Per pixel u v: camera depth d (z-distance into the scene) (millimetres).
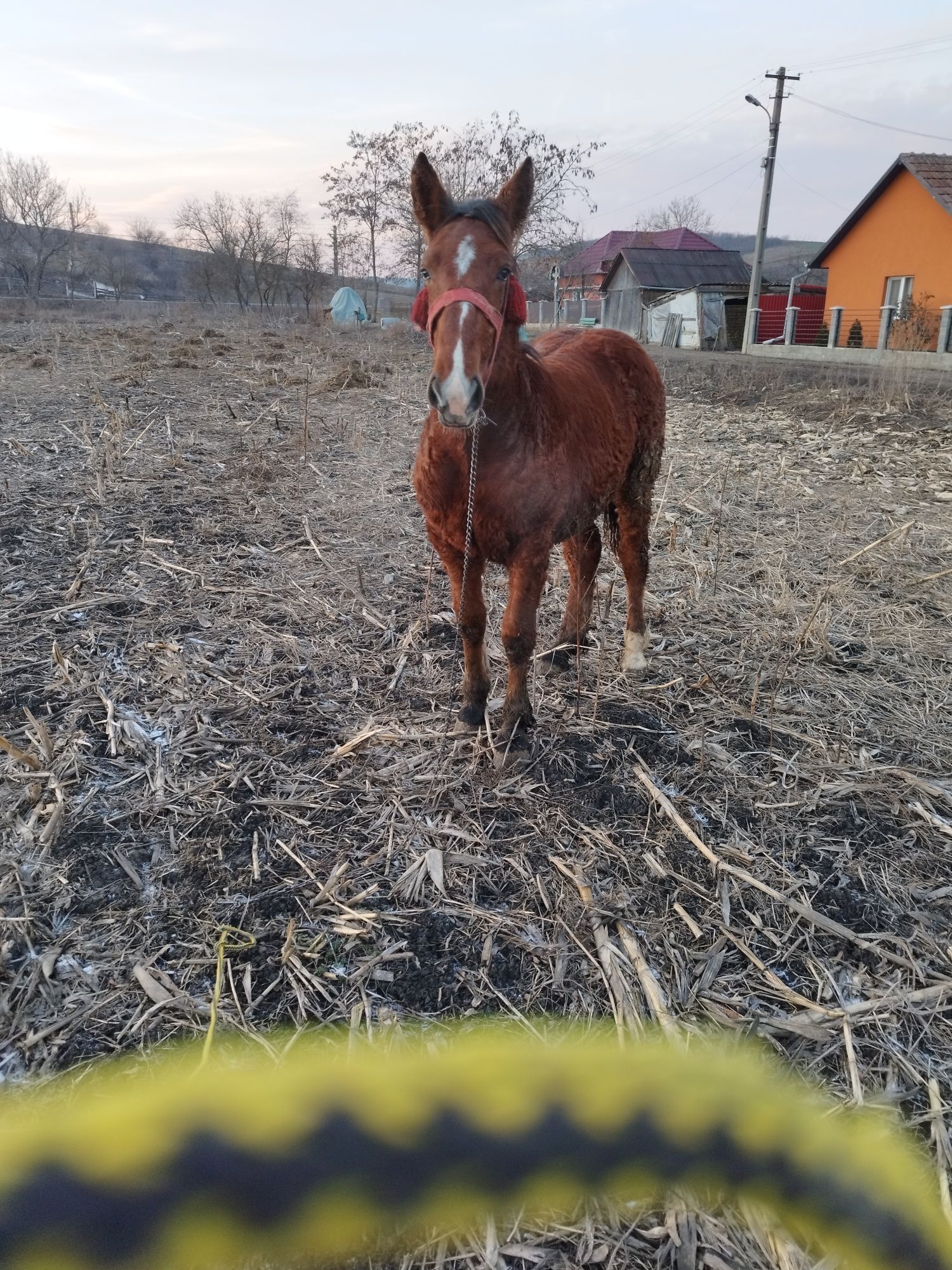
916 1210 498
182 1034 2238
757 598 5027
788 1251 1745
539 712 3766
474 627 3426
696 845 3004
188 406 9805
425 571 5273
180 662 3984
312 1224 400
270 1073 462
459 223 2805
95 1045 2205
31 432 8031
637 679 4090
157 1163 394
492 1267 1763
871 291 24562
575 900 2764
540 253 27750
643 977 2473
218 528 5719
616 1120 465
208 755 3352
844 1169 495
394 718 3684
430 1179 424
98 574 4887
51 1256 353
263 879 2777
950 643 4523
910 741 3660
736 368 17109
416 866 2848
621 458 3844
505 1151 438
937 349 19344
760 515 6594
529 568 3223
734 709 3840
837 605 4918
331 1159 413
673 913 2738
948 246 21719
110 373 11875
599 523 5465
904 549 5836
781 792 3311
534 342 4473
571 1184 444
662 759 3479
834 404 11414
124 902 2652
